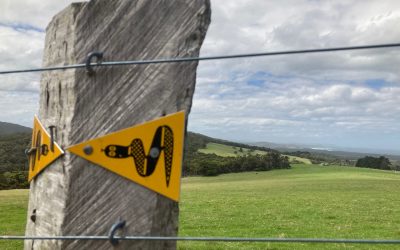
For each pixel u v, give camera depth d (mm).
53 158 2547
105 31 2471
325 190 50438
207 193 46969
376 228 23094
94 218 2426
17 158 46188
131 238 2320
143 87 2428
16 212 26938
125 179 2406
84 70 2465
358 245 17719
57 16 2676
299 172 97688
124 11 2453
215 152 115875
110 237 2332
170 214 2416
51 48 2727
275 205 33406
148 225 2383
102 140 2414
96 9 2482
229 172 98500
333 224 24188
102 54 2465
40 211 2705
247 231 21859
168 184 2375
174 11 2438
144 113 2426
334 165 123562
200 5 2438
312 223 24469
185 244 16688
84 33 2492
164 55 2436
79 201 2441
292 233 21406
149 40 2443
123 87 2436
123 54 2457
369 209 31125
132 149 2402
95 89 2455
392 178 76938
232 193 46781
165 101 2420
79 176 2441
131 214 2398
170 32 2434
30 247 2766
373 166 124250
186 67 2426
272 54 2389
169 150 2389
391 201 37094
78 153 2424
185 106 2422
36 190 2789
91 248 2436
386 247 17469
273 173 97000
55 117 2607
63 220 2455
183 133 2393
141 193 2395
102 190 2420
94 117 2453
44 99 2750
